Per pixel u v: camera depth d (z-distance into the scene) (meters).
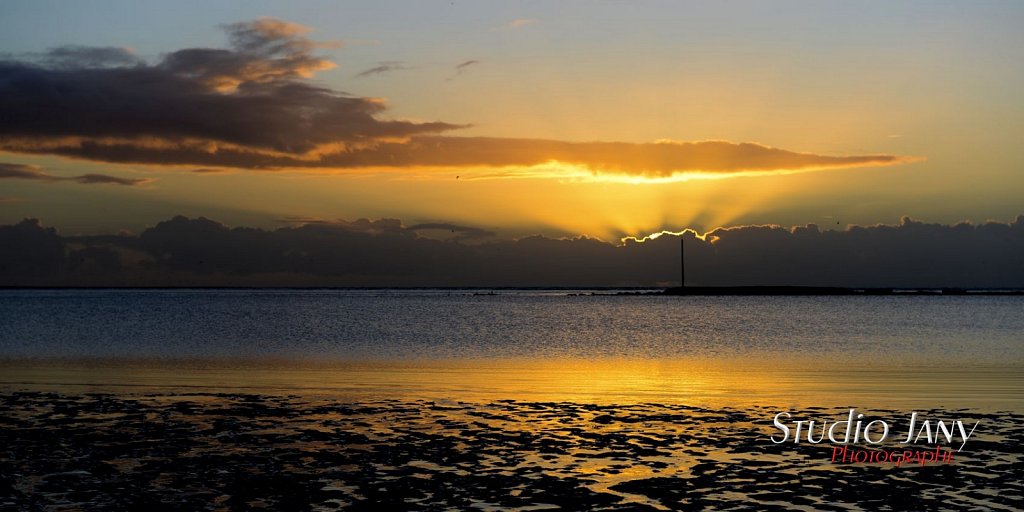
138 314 122.50
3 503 14.78
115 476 16.72
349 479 16.50
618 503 14.77
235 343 60.12
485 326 88.50
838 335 71.25
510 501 14.90
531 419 23.75
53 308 154.00
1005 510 14.31
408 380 34.50
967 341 61.94
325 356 48.16
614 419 23.75
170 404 26.67
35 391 30.17
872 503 14.76
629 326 88.56
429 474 16.91
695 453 18.94
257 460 18.19
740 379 34.81
